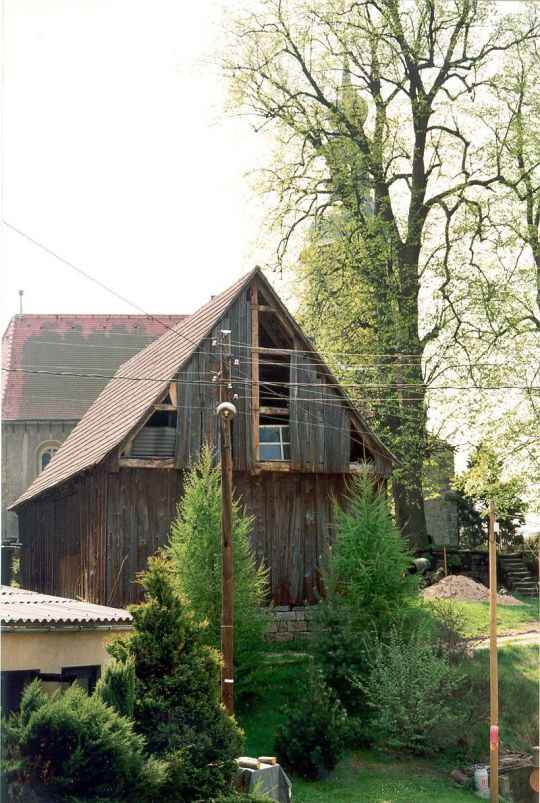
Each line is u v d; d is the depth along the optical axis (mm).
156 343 39469
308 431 29172
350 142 38312
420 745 24703
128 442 26969
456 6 36844
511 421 35312
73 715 13938
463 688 26391
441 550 40250
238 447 28234
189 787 15781
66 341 56875
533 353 35938
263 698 25203
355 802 20938
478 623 32000
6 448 52750
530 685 26734
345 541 27203
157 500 27750
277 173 39094
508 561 40219
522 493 35281
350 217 39344
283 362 30281
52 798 13531
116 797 13930
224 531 20906
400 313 37844
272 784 18234
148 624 17062
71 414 53219
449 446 37656
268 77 38281
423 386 35906
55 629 17484
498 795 22531
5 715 14391
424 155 39844
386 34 37312
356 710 25562
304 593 29219
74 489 30938
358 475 29672
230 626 20625
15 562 42969
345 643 25734
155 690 16531
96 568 27797
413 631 25984
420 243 38938
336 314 38781
